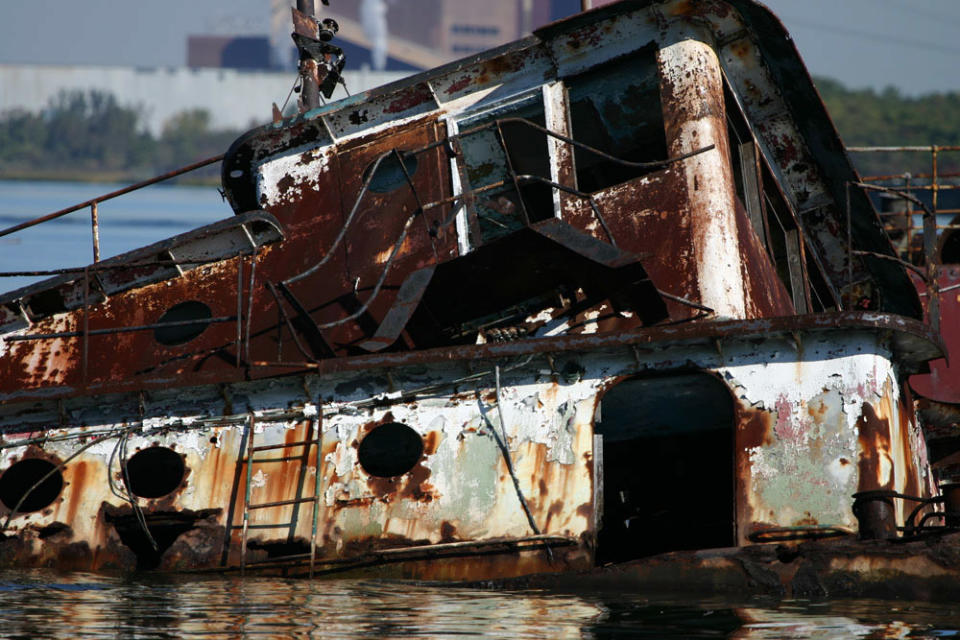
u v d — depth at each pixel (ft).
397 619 57.31
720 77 79.20
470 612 59.21
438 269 73.15
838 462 66.95
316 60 96.94
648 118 83.61
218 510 75.66
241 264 77.30
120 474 77.77
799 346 68.59
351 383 75.36
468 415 72.90
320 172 84.17
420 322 77.15
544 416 71.72
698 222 74.59
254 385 76.69
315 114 83.05
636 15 78.07
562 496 70.33
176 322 76.84
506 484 71.31
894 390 71.20
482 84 81.92
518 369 72.74
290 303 81.10
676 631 54.19
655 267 74.64
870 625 54.95
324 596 64.80
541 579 67.56
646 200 76.28
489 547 70.95
